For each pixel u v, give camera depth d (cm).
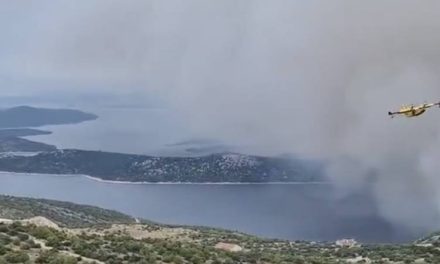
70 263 6047
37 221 10219
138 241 8056
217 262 7569
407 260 11225
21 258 5894
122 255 7019
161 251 7500
